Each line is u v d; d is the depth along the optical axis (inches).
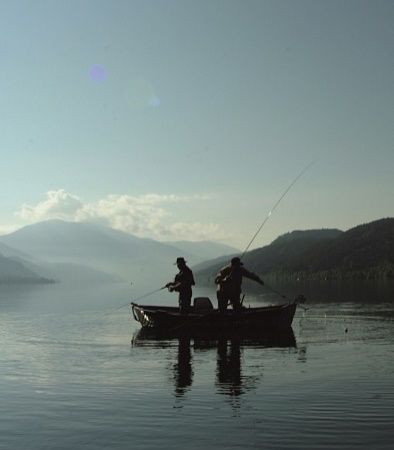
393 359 706.8
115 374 628.7
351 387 535.8
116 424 418.3
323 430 394.3
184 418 431.2
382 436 379.2
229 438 381.1
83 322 1362.0
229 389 535.2
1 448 367.9
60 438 387.2
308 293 3206.2
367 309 1657.2
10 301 2940.5
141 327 1213.7
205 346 878.4
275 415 434.9
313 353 770.8
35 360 738.8
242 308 1143.6
